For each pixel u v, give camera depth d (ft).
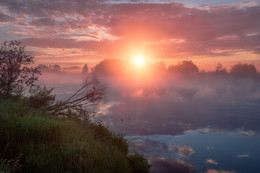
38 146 14.47
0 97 25.14
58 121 21.09
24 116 19.53
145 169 18.56
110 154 17.40
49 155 13.50
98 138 23.35
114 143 24.59
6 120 17.44
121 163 16.14
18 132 15.79
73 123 23.00
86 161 13.74
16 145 14.20
